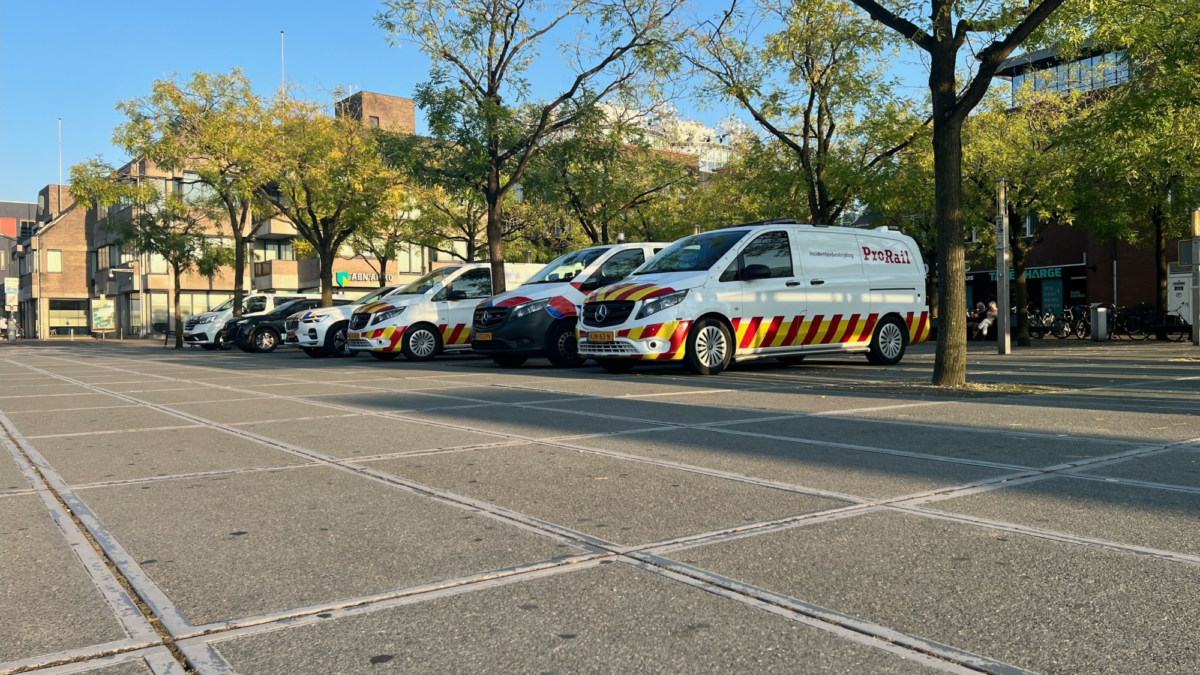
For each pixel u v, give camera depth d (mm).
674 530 3824
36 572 3350
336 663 2455
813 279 13555
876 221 25359
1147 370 12789
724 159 32875
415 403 9094
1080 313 30031
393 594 3029
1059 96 23547
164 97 27219
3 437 7031
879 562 3326
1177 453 5574
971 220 24016
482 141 20109
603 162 22828
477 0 20281
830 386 10391
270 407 8945
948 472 5035
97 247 65688
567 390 10359
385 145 21297
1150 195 23141
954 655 2467
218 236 38344
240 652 2539
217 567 3373
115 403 9734
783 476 4969
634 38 20391
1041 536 3662
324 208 28719
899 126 20938
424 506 4340
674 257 13352
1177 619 2715
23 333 74938
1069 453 5621
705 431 6750
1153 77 15828
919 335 14992
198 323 30469
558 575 3217
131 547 3680
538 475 5086
